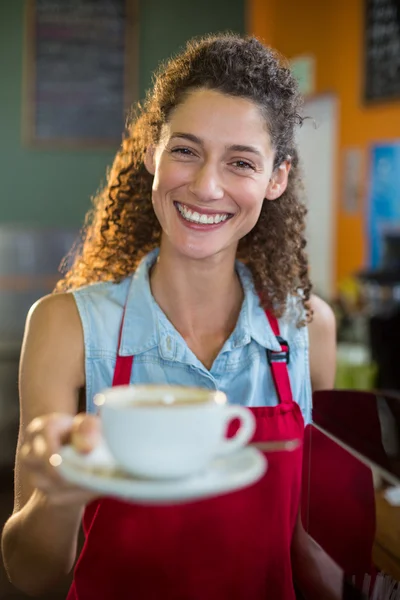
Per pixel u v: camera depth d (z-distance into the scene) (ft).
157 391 2.68
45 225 17.47
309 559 4.11
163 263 4.52
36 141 17.28
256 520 3.91
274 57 4.36
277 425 4.09
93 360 4.37
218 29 17.44
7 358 12.57
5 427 12.44
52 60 17.17
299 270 4.96
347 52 15.61
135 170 4.98
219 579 3.92
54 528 3.47
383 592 3.21
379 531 3.24
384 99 14.87
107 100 17.35
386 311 11.37
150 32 17.31
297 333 4.81
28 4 16.99
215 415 2.37
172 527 3.87
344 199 15.92
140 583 3.91
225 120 4.03
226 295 4.62
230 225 4.24
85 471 2.43
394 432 3.48
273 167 4.45
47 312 4.45
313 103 16.51
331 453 3.60
